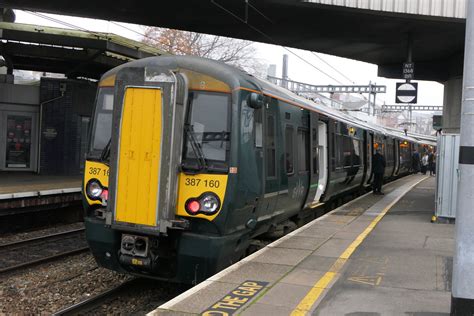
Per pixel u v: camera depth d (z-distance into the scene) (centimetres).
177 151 661
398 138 3041
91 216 733
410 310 523
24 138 1862
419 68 2030
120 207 664
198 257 662
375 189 1855
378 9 1354
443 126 2041
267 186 806
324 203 1365
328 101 2381
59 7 1538
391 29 1554
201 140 676
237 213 690
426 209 1404
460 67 1842
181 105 667
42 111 1859
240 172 683
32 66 1988
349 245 863
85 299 745
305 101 1130
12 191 1264
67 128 1883
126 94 666
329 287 605
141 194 654
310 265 715
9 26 1588
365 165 1925
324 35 1680
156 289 785
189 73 696
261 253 785
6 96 1814
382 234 978
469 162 452
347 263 730
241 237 748
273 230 956
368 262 739
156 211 647
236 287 596
